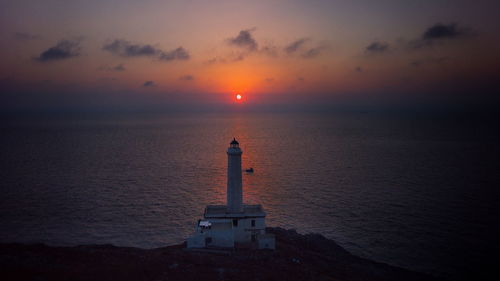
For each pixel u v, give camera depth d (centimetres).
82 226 6681
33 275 2706
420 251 5575
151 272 2995
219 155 16425
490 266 5050
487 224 6794
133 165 13488
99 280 2750
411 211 7631
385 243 5897
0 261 2923
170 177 11219
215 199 8631
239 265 3312
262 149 18712
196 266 3203
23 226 6625
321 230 6506
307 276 3306
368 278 3797
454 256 5391
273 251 3841
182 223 6906
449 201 8388
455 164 13438
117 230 6494
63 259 3173
